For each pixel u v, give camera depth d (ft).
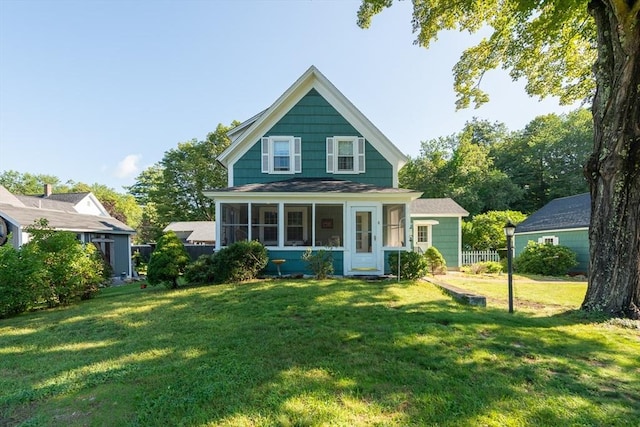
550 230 50.55
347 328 15.33
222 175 104.37
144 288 33.63
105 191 179.73
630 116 19.04
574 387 9.94
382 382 10.08
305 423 7.97
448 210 54.13
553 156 99.04
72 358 12.91
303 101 38.29
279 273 32.04
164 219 105.91
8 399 9.53
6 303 21.91
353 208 33.45
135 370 11.35
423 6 29.17
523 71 33.14
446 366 11.21
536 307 22.31
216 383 10.07
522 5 24.11
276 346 13.23
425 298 21.97
